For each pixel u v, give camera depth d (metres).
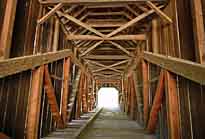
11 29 2.79
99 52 9.13
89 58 9.52
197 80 2.24
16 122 3.07
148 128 4.89
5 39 2.67
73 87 7.08
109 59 9.85
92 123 7.13
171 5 3.87
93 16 6.22
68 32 6.18
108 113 12.71
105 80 15.55
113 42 7.46
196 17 2.66
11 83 2.92
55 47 4.89
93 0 4.14
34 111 3.41
